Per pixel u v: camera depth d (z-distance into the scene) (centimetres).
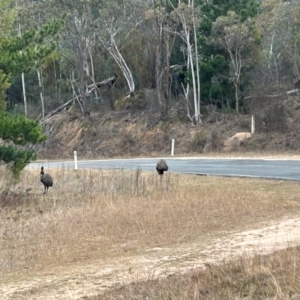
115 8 7425
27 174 4353
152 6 7319
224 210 2562
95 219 2586
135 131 7181
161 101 7238
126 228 2355
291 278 1254
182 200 2844
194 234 2166
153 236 2181
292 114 6303
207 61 6875
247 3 7081
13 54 3784
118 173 4094
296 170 3956
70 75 8562
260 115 6259
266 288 1241
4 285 1695
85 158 6931
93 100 8181
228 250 1861
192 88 7306
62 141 7594
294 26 6962
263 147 5888
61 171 4447
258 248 1812
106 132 7419
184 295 1298
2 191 3591
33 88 9069
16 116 3822
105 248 2078
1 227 2630
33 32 3975
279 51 7206
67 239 2264
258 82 6881
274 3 7312
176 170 4353
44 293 1565
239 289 1282
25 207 3188
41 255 2064
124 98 7838
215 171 4166
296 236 1978
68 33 7400
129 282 1556
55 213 2858
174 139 6481
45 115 8550
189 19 6581
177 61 7662
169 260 1800
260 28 7125
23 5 7400
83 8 7256
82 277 1692
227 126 6538
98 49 8506
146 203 2848
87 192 3472
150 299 1340
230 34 6419
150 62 7988
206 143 6341
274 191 3080
